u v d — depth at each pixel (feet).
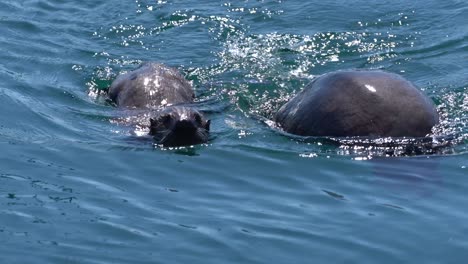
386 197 80.18
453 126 98.12
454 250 70.08
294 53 127.13
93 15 141.79
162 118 98.17
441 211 76.95
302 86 115.55
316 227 73.87
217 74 120.26
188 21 138.51
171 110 98.07
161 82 111.96
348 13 139.85
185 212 76.48
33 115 100.94
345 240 71.61
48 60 122.93
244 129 99.81
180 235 72.02
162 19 139.64
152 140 95.20
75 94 111.34
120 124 101.09
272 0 145.28
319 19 138.10
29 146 91.15
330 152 91.66
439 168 87.20
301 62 124.16
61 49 127.65
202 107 108.37
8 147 90.43
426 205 78.28
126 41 132.36
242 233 72.49
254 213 76.48
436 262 68.44
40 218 74.59
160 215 75.66
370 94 96.68
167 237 71.61
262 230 73.10
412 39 130.41
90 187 81.41
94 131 97.91
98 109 106.83
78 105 107.45
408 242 71.36
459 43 127.65
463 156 90.22
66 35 133.59
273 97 112.16
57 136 94.99
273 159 89.35
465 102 105.70
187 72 121.08
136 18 140.15
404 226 74.08
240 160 88.99
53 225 73.36
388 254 69.46
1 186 80.74
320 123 96.84
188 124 92.99
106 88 115.65
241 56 126.31
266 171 86.28
